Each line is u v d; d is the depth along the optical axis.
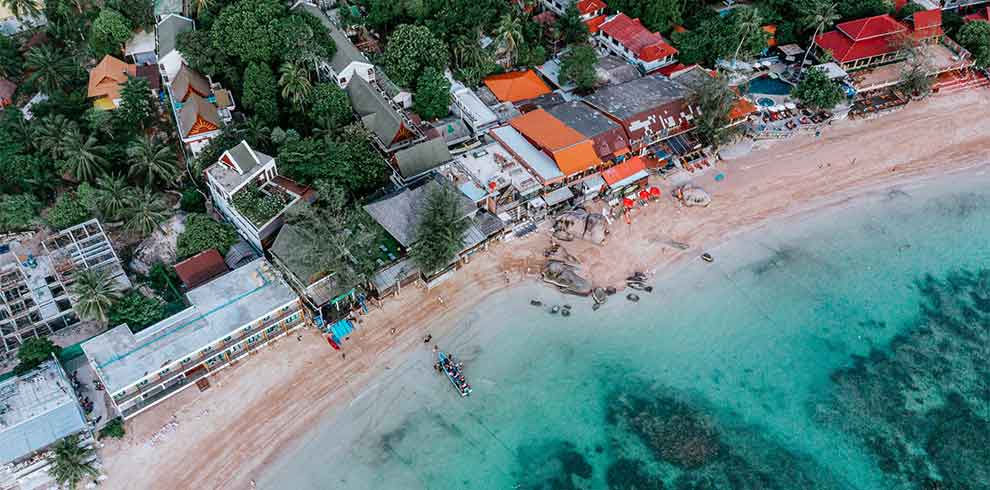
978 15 132.25
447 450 75.81
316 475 73.25
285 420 77.25
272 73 101.06
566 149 101.12
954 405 81.31
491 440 76.94
